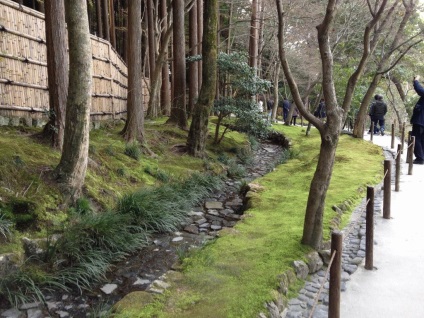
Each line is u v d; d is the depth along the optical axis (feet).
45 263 13.03
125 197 18.53
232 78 36.27
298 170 27.32
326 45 11.67
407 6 37.68
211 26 30.50
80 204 16.46
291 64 68.74
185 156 30.32
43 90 23.71
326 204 17.74
